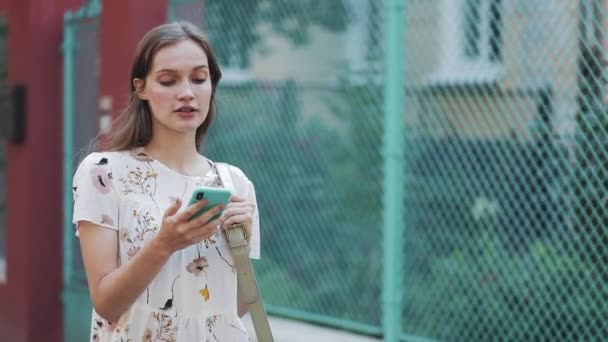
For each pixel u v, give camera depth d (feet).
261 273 20.74
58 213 21.67
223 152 21.53
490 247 16.52
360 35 23.71
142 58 8.03
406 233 18.04
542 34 15.79
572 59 14.98
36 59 21.29
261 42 23.15
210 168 8.55
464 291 17.06
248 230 8.09
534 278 15.66
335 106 22.76
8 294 21.94
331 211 21.67
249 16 22.88
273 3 23.36
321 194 21.90
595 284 14.46
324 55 24.02
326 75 23.72
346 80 22.84
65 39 21.35
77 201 7.80
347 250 21.06
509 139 16.53
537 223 15.52
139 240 7.84
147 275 7.28
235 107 21.85
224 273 8.09
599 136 14.23
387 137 16.62
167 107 7.94
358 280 20.42
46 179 21.49
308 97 22.99
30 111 21.22
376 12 23.38
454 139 17.70
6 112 21.50
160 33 8.02
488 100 17.26
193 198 6.99
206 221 7.12
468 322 16.78
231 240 7.97
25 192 21.34
